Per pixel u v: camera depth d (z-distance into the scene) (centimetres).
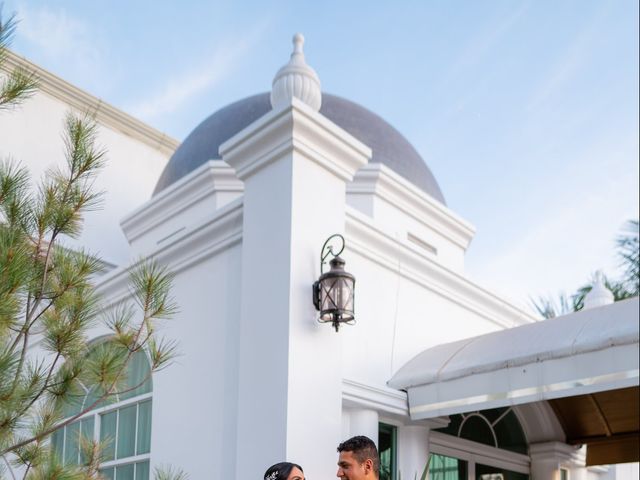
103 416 741
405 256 670
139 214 1006
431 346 692
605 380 484
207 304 606
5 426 337
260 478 484
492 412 820
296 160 535
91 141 404
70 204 390
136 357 708
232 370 557
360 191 875
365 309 621
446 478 728
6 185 367
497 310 811
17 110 1138
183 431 595
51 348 381
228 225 596
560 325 535
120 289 722
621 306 511
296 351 493
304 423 485
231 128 1000
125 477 680
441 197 1034
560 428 841
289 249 513
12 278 334
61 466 364
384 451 629
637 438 793
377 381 612
